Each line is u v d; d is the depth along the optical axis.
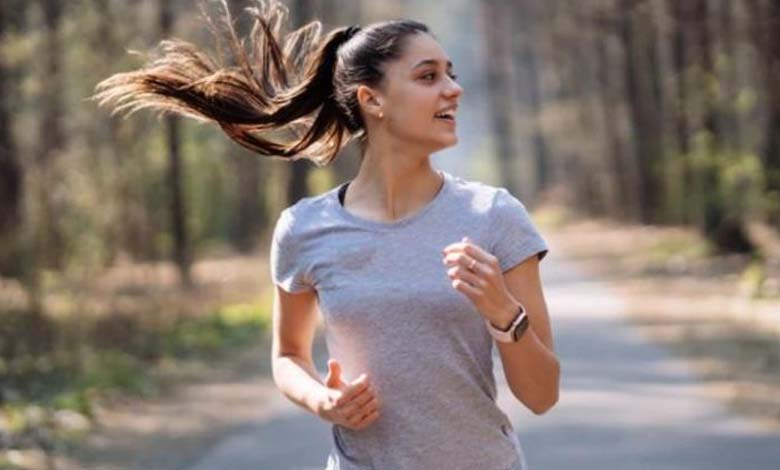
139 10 28.30
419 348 4.02
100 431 12.04
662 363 15.88
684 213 38.25
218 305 23.41
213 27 4.56
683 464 10.09
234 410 13.27
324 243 4.14
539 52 67.88
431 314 4.02
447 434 4.05
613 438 11.25
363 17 55.88
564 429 11.74
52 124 25.70
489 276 3.81
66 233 23.48
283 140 4.64
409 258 4.04
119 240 29.34
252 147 4.54
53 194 23.42
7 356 15.59
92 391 13.91
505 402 13.15
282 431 11.95
